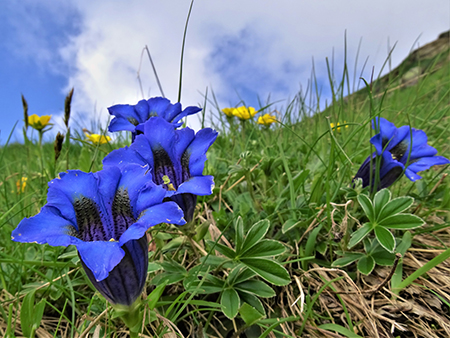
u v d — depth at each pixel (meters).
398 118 0.30
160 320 0.13
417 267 0.15
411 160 0.17
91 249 0.07
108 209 0.10
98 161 0.29
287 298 0.14
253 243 0.13
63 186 0.09
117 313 0.09
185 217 0.13
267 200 0.19
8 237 0.19
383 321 0.13
